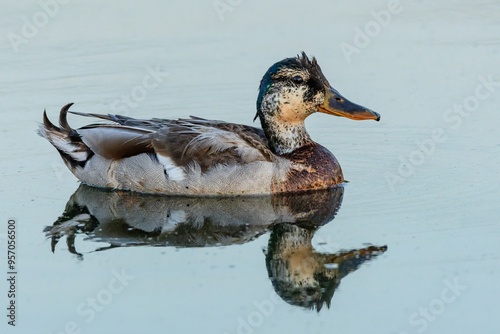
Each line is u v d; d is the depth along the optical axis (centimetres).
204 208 1648
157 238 1528
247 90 2172
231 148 1658
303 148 1719
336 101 1714
